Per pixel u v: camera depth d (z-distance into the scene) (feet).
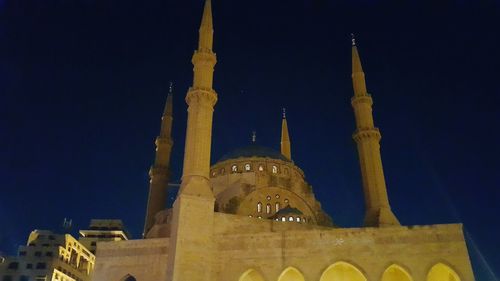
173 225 174.09
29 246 417.08
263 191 230.89
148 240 188.75
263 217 222.89
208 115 198.18
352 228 174.60
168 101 283.79
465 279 160.76
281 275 167.94
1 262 403.13
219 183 241.35
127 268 184.55
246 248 173.06
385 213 190.90
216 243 174.09
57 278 410.93
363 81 233.14
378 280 163.94
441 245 167.63
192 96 201.16
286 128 354.74
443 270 175.42
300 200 238.27
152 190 248.93
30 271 401.08
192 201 174.50
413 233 171.01
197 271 163.12
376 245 170.50
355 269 167.73
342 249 170.81
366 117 220.43
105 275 184.85
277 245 173.27
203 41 216.33
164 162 258.57
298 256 170.60
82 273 464.65
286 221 192.44
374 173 203.00
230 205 214.69
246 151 260.62
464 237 168.04
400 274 178.70
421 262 165.58
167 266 168.35
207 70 208.64
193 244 166.81
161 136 267.18
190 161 186.19
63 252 425.69
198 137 190.49
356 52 244.63
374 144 211.61
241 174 239.71
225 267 169.78
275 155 259.60
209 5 230.68
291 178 246.47
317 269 167.53
